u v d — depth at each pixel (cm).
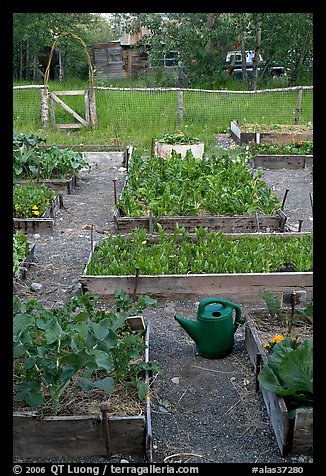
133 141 1192
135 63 2255
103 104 1442
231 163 821
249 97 1526
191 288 505
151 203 677
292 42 1867
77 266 588
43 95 1335
